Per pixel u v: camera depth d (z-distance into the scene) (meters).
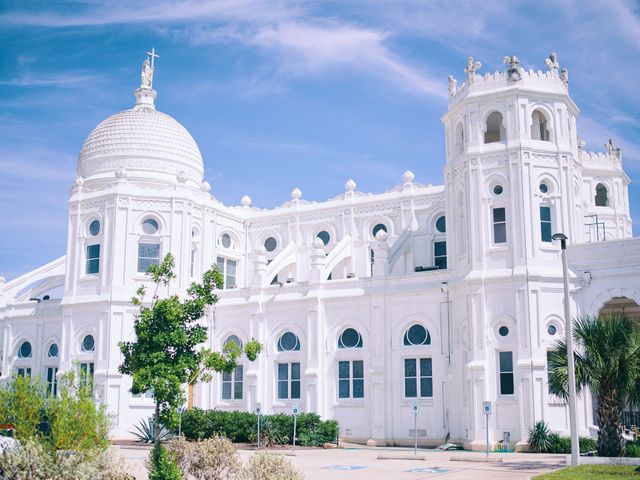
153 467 20.78
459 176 42.75
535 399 37.34
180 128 57.88
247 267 58.25
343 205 55.34
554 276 39.00
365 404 44.47
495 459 31.42
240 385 49.03
